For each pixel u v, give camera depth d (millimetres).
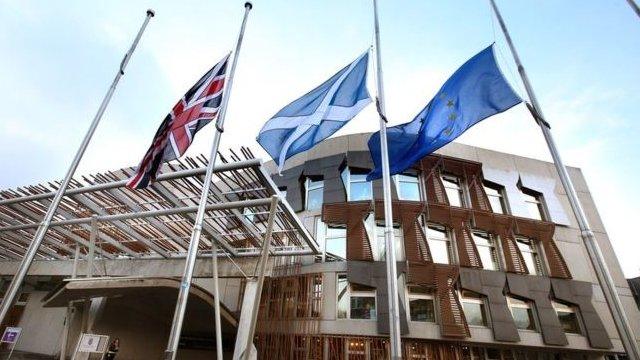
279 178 21094
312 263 16938
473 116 8047
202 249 15594
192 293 13516
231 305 18891
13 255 20516
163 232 14055
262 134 10055
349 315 15492
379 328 14586
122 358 17641
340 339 14820
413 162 8469
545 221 19203
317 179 20156
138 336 18688
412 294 15961
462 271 16609
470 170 20031
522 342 15633
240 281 19453
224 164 10336
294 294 16156
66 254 19547
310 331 15062
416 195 18969
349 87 9516
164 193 11648
